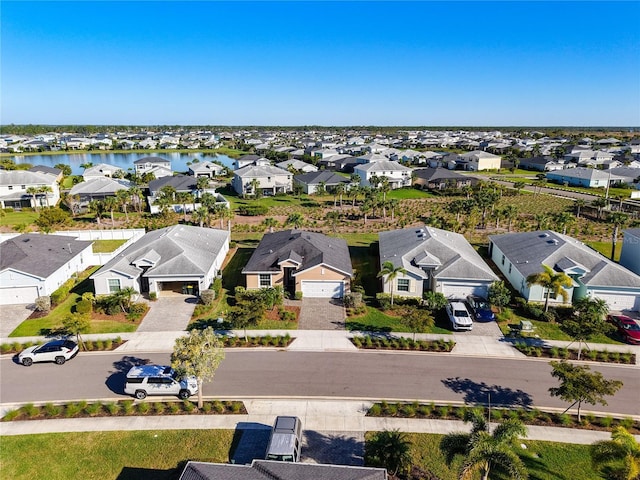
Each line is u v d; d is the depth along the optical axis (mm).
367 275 51000
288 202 96125
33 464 23062
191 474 19016
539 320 39781
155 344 35438
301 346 35094
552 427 25906
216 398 28484
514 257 48438
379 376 31062
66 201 87375
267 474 18938
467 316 38188
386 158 132625
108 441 24656
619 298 41406
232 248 61406
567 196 100000
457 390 29547
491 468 22438
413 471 22328
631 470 18953
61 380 30734
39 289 42875
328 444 24375
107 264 47000
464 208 75125
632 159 152500
